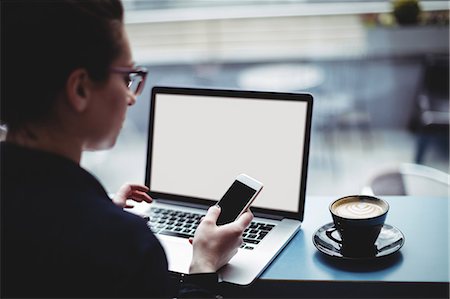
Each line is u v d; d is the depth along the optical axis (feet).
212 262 2.94
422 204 3.95
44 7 2.05
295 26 13.88
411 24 13.10
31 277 2.07
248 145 3.93
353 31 13.79
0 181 2.16
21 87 2.11
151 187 4.21
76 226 2.10
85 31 2.10
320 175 11.16
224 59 14.10
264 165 3.87
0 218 2.08
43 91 2.12
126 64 2.32
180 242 3.56
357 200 3.33
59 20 2.06
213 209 3.29
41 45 2.06
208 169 4.04
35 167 2.16
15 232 2.07
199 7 14.29
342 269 3.15
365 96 13.94
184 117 4.13
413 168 5.22
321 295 3.08
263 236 3.55
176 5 14.35
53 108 2.17
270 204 3.84
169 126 4.17
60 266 2.06
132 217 2.27
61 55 2.08
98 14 2.15
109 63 2.21
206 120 4.07
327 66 13.96
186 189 4.09
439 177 5.08
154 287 2.21
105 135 2.35
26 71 2.08
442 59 11.41
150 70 14.08
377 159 11.90
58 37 2.06
